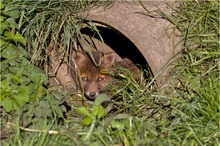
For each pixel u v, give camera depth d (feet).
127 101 33.06
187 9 34.06
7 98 26.30
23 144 24.63
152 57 33.09
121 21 34.04
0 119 26.30
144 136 24.98
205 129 25.48
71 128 26.22
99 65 39.99
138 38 33.55
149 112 30.42
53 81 36.09
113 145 24.49
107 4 34.73
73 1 34.04
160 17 34.12
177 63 32.17
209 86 28.50
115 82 38.37
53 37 33.88
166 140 24.85
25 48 32.09
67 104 31.76
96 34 42.06
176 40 33.22
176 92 30.40
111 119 26.58
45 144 24.41
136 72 39.86
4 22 28.66
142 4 34.68
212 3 33.47
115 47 43.88
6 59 27.66
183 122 26.89
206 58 30.58
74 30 33.99
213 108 26.43
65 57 35.94
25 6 31.89
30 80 27.43
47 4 33.12
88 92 39.27
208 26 32.83
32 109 26.71
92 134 25.08
